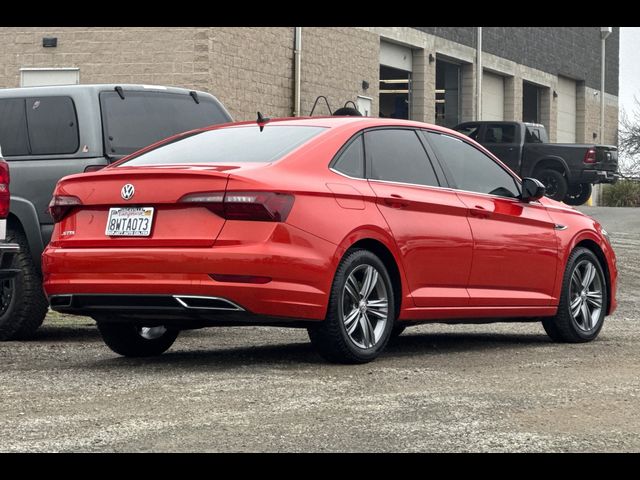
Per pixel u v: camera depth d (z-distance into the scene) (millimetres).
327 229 7023
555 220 8891
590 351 8312
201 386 6375
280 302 6801
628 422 5461
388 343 8828
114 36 22531
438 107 34188
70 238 7250
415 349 8359
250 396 6059
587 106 44094
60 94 9336
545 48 40000
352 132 7570
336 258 7051
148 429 5207
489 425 5340
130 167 7359
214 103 10172
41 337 9469
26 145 9344
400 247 7547
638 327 10445
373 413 5602
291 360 7574
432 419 5465
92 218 7191
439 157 8180
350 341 7215
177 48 22391
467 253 8062
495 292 8312
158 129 9594
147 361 7594
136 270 6918
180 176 6891
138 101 9539
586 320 9086
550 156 29094
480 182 8445
